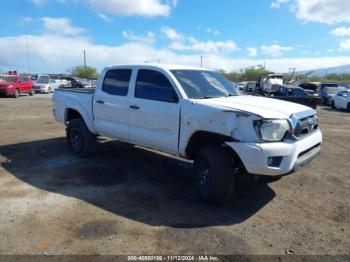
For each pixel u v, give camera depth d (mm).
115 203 4473
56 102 7219
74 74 84125
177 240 3541
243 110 4086
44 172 5723
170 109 4816
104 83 6055
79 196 4684
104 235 3615
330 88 25453
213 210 4316
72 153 6980
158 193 4863
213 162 4242
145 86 5297
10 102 20688
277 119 4051
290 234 3727
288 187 5207
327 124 13273
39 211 4176
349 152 7660
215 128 4246
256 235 3686
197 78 5195
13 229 3709
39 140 8375
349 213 4297
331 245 3508
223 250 3367
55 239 3516
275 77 30688
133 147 7562
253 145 3949
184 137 4625
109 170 5887
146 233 3678
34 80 32250
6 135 9070
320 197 4820
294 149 4102
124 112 5566
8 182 5203
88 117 6344
